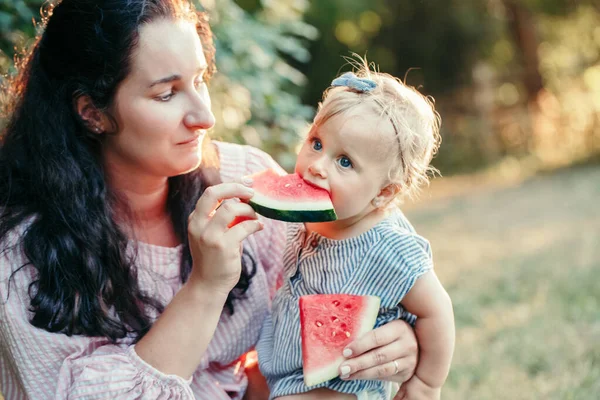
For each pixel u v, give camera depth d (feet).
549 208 31.48
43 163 7.23
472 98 55.52
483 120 54.70
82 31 6.92
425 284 7.32
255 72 17.40
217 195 6.75
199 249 6.70
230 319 8.14
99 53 6.85
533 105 56.24
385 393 7.86
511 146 55.36
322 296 7.29
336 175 7.15
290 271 7.97
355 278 7.46
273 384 7.91
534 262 20.58
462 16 52.49
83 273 7.11
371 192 7.26
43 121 7.29
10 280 6.98
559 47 58.70
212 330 6.88
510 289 17.90
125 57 6.79
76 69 7.06
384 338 7.12
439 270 21.20
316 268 7.69
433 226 29.78
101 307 7.18
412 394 7.52
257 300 8.35
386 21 52.47
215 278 6.76
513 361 13.07
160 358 6.73
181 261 7.98
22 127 7.53
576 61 58.23
